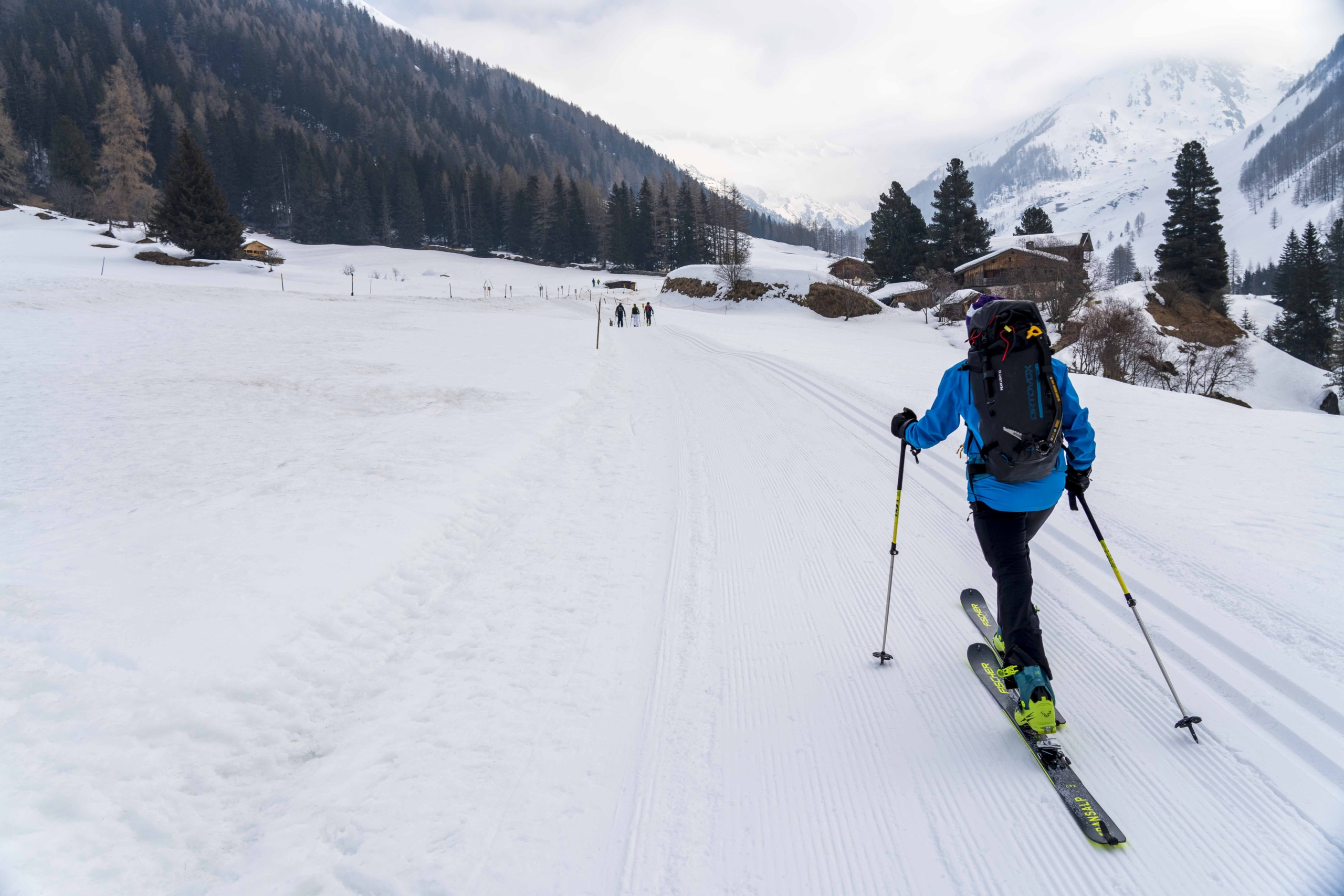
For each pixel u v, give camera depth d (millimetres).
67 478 6734
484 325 28641
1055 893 2100
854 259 75125
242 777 2793
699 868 2305
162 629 3686
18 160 90938
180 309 27266
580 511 6176
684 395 12141
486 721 3170
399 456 7668
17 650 3361
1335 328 60469
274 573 4492
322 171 115438
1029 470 2648
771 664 3559
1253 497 5844
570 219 113938
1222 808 2379
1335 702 2824
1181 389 35375
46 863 2213
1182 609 3723
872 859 2303
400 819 2547
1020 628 2688
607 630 4016
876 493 6277
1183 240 54562
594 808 2604
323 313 31062
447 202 121000
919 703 3135
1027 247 58531
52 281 30719
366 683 3527
